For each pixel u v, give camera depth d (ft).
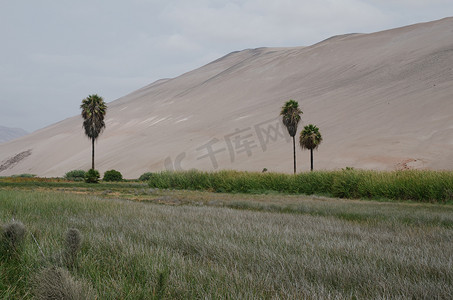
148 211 36.99
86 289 10.92
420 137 250.78
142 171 325.01
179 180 108.99
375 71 461.37
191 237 21.21
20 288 12.19
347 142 276.21
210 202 58.90
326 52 645.10
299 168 254.27
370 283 13.05
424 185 68.23
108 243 18.25
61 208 36.01
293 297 11.48
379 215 39.73
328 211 44.11
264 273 13.97
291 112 165.07
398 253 18.21
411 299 11.48
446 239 23.35
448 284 12.82
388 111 313.32
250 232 24.17
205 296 11.08
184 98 647.15
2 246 16.99
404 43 540.52
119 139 472.03
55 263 14.11
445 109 280.92
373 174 81.61
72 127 613.11
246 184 98.22
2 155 567.18
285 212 45.91
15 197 44.65
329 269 14.52
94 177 138.62
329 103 390.01
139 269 13.92
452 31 512.63
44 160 467.11
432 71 383.24
